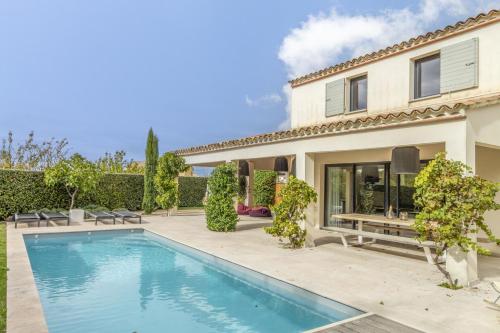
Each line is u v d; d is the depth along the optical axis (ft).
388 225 45.09
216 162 62.95
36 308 19.92
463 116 26.99
